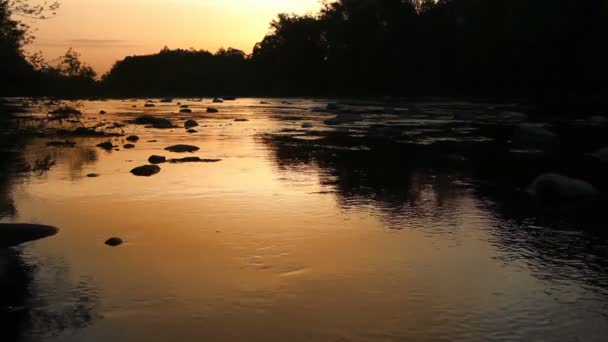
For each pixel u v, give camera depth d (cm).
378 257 709
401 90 7281
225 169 1389
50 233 804
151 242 767
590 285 618
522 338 490
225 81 10512
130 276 638
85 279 628
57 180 1231
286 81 9475
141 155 1658
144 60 11606
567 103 4750
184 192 1101
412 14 7400
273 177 1279
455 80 6619
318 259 699
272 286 609
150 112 4197
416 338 490
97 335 496
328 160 1571
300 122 3100
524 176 1331
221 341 485
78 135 2275
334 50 8538
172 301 568
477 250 741
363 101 6156
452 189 1159
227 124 2955
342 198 1056
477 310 548
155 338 490
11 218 895
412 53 7112
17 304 562
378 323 519
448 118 3331
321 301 569
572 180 1120
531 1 5272
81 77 2048
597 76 4700
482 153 1758
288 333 499
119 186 1160
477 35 6128
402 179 1273
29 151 1761
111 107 5134
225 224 860
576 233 829
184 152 1728
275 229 834
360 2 8056
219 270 657
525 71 5384
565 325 516
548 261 700
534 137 1934
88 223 866
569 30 4938
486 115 3516
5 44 1512
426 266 677
